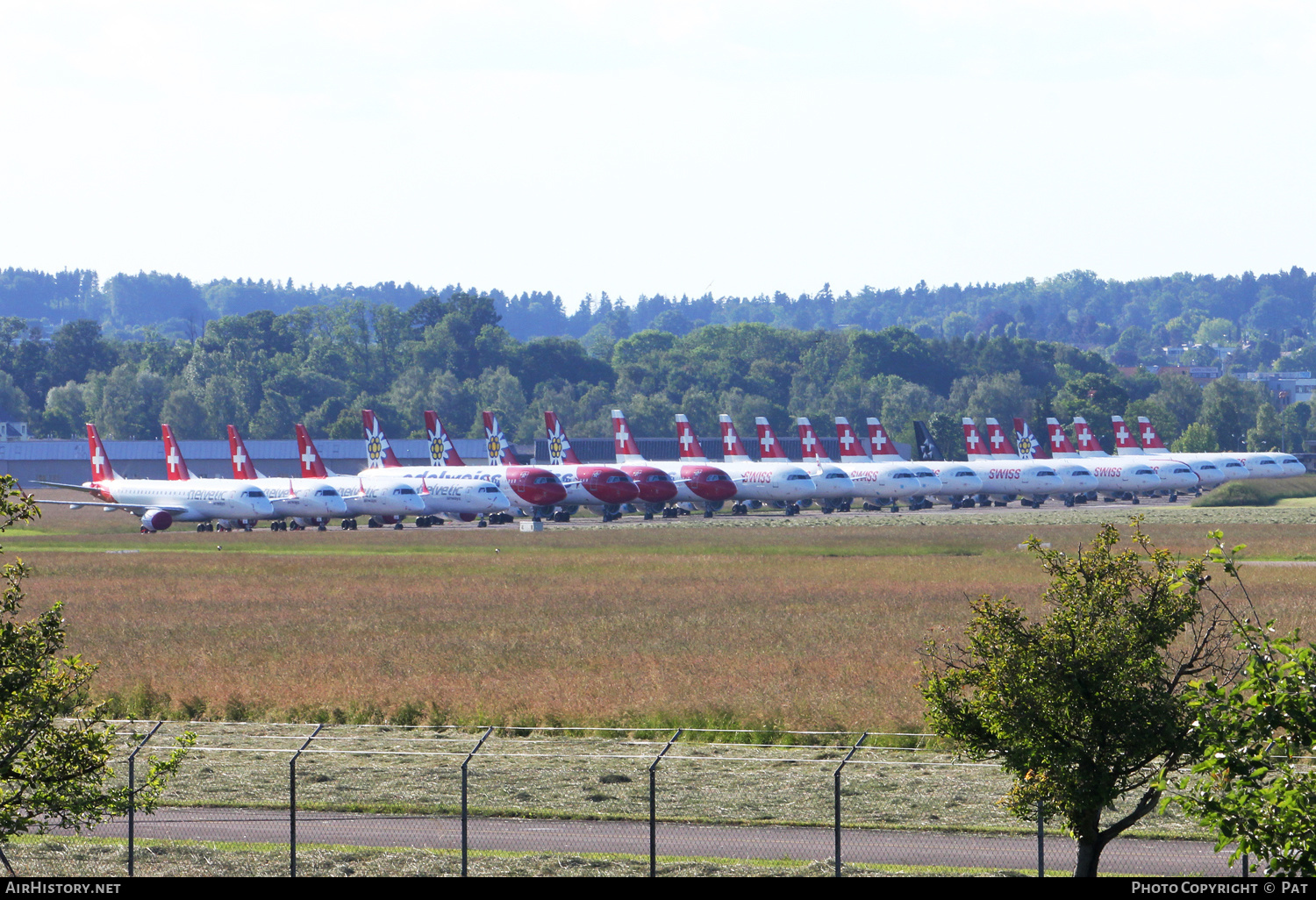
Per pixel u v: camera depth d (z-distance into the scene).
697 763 104.44
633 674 141.38
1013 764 66.00
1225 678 76.75
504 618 189.25
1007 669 66.19
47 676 65.19
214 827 86.88
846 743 110.31
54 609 64.38
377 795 95.38
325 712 126.19
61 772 63.75
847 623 176.75
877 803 91.44
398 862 77.62
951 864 77.38
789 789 95.69
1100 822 85.56
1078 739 64.88
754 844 82.25
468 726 119.56
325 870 76.12
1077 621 66.31
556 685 135.12
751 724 116.06
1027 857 78.62
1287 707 52.72
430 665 149.50
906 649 153.62
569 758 106.88
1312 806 51.56
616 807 91.06
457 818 89.12
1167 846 80.38
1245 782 53.91
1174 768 65.62
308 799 93.94
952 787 95.62
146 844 82.12
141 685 134.75
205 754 110.06
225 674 145.25
